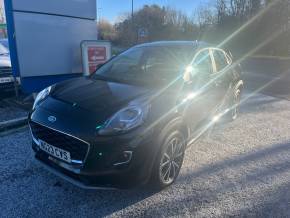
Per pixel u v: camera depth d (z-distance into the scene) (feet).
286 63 73.46
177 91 11.32
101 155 8.64
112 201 9.91
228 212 9.64
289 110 23.59
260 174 12.34
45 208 9.39
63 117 9.27
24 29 18.97
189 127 11.74
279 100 27.17
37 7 19.36
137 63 13.57
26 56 19.45
